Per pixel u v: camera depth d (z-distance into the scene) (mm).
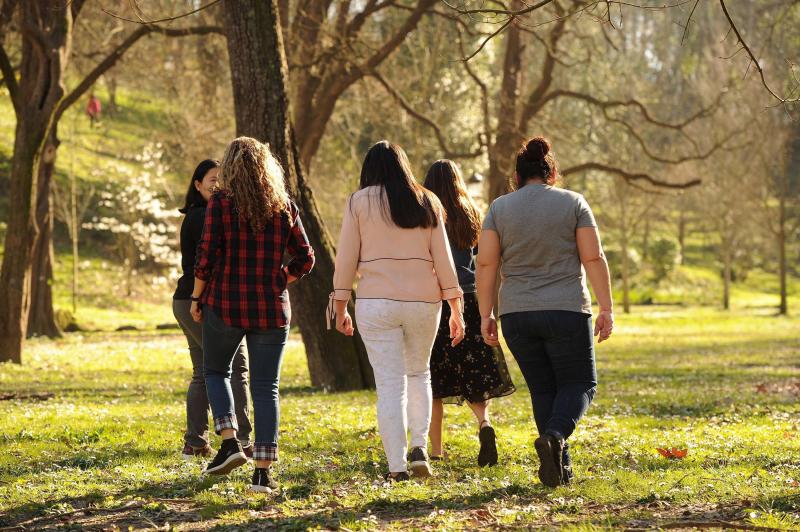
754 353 31203
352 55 28859
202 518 6359
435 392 8758
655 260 87812
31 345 32500
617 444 9992
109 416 12773
